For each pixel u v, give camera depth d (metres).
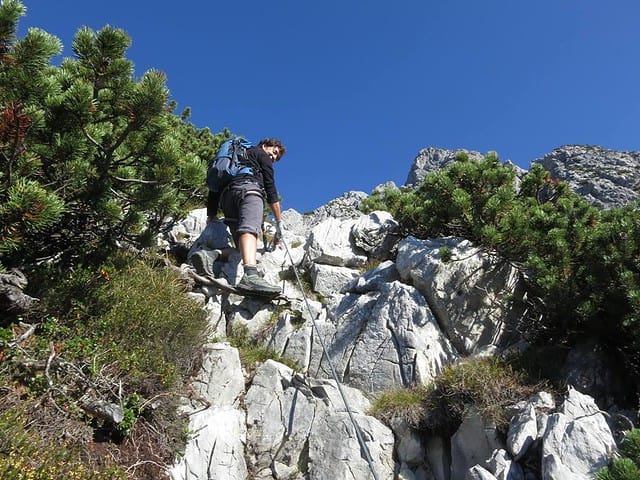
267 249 8.51
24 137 4.58
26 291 5.30
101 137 5.89
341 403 5.48
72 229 6.40
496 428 4.79
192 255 7.43
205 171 6.32
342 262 8.27
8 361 4.35
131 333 5.23
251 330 7.00
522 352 5.73
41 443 3.71
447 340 6.12
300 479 5.04
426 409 5.30
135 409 4.63
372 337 6.19
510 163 7.68
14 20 4.71
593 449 4.02
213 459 4.93
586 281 5.46
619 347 5.41
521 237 6.11
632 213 5.78
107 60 5.79
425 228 8.08
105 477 3.84
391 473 5.00
